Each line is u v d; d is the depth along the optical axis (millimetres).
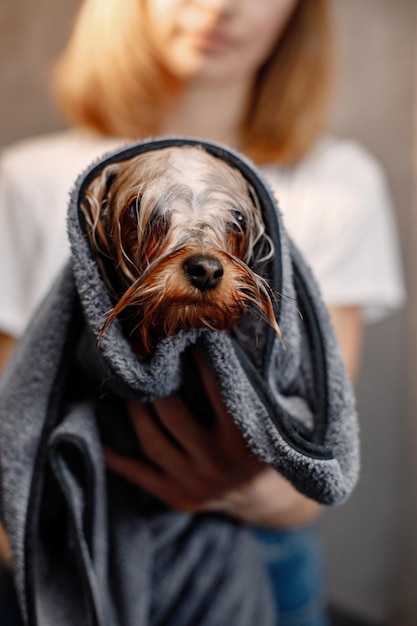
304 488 439
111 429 505
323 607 864
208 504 584
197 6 710
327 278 824
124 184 414
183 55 735
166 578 604
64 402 500
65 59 953
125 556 550
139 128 822
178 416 472
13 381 487
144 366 404
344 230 848
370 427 1259
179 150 421
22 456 483
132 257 412
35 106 1288
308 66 849
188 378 456
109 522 553
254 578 655
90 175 417
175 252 379
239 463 505
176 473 522
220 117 821
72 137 923
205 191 398
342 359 463
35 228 842
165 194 395
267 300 398
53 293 472
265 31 760
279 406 424
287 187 844
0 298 822
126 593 543
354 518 1085
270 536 742
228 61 747
